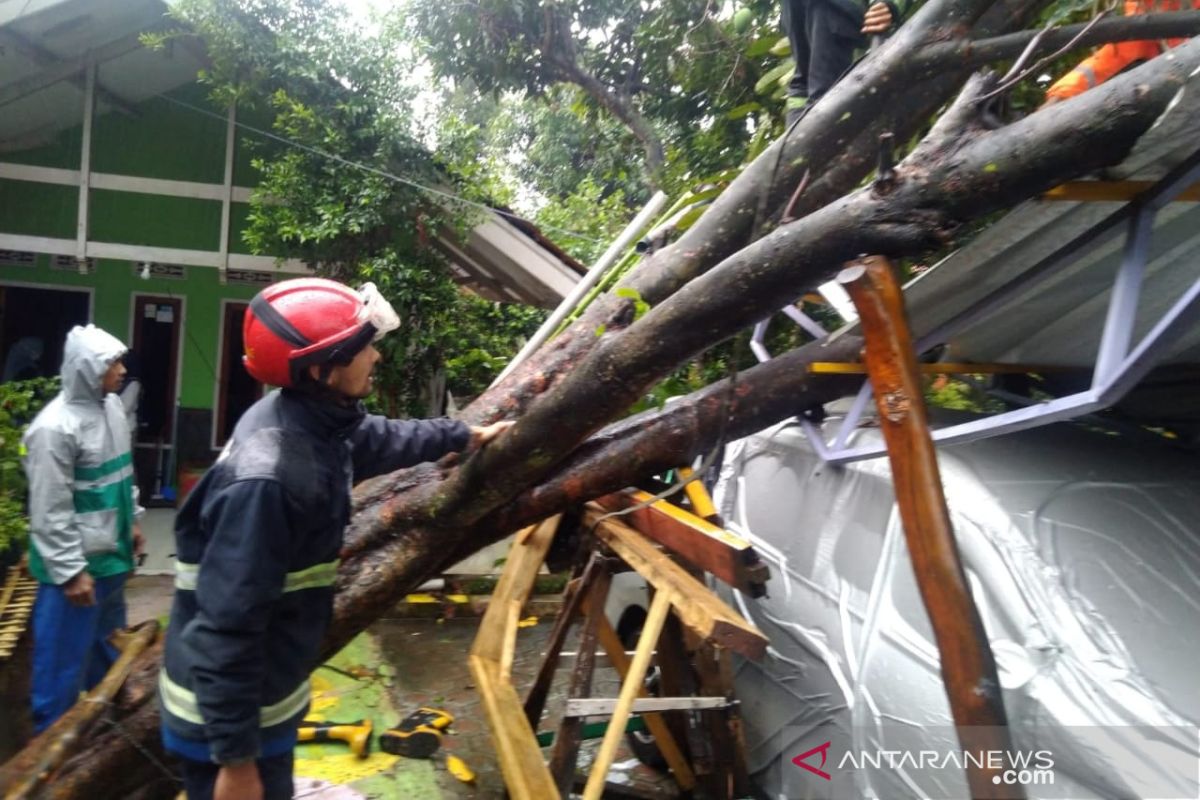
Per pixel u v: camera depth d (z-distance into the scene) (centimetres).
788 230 213
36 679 366
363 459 267
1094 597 241
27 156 730
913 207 197
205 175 752
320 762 388
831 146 304
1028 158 189
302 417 219
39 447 359
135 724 307
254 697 200
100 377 371
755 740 325
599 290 436
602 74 967
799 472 361
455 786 375
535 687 343
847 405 365
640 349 244
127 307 786
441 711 436
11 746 377
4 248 723
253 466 202
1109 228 220
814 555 322
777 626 323
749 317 229
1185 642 231
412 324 660
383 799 360
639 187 1192
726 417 279
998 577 252
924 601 183
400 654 532
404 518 334
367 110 646
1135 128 182
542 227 910
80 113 733
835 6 349
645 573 285
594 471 324
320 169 650
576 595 333
